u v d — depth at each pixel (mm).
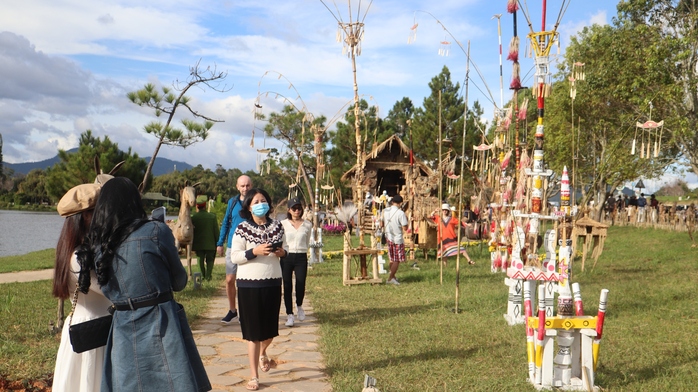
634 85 18875
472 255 19609
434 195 28328
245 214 5887
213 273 15062
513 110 10008
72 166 31062
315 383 5812
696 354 6797
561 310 5789
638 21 19656
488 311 9414
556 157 27172
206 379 3854
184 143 15727
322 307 9898
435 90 38469
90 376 3857
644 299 10336
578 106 21891
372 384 5238
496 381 5773
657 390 5539
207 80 16031
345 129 34312
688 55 18422
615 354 6805
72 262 3881
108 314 3955
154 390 3566
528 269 5879
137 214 3791
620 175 27969
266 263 5695
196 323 8602
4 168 103875
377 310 9586
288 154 30562
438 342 7363
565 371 5652
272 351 7051
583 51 20797
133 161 32656
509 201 9148
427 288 12062
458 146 33094
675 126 19719
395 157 31500
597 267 15680
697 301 9992
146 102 15641
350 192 33406
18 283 13195
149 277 3645
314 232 17641
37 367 5973
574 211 8172
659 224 31922
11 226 47625
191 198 11977
